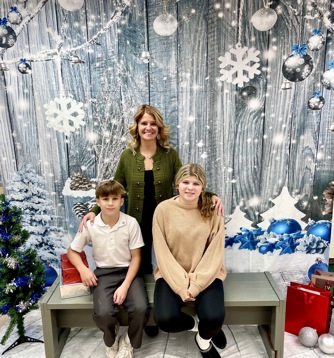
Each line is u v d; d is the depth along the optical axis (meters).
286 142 1.89
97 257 1.69
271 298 1.56
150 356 1.63
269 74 1.81
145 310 1.51
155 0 1.72
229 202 1.97
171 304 1.50
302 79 1.81
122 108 1.85
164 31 1.75
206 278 1.54
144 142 1.73
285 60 1.79
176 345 1.70
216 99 1.83
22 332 1.73
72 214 1.99
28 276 1.64
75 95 1.84
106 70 1.80
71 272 1.61
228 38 1.76
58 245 2.03
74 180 1.95
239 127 1.87
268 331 1.71
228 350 1.68
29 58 1.80
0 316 1.97
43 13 1.74
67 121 1.87
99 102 1.84
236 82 1.81
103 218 1.66
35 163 1.93
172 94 1.83
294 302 1.75
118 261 1.68
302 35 1.76
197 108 1.84
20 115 1.87
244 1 1.72
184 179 1.60
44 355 1.65
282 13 1.74
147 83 1.81
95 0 1.72
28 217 1.99
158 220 1.66
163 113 1.85
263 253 2.04
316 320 1.71
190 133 1.88
